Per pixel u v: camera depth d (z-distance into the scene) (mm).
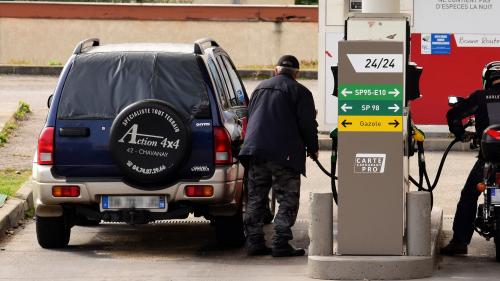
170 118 20078
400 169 18156
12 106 44406
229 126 21141
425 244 18250
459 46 36500
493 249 21453
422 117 36844
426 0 36375
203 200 20359
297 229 24016
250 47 75000
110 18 74562
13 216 24312
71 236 23438
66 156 20531
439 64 36594
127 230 24312
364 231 18266
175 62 21016
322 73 37156
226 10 74750
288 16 74688
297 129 20234
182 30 74688
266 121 20172
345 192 18250
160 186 20297
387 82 18031
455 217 20609
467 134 20250
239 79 24516
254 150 20062
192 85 20781
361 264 17938
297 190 20578
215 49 22781
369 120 18109
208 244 22391
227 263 20094
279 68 20609
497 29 36312
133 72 20953
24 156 33156
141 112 20062
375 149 18156
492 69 20234
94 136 20516
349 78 18062
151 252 21453
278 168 20266
